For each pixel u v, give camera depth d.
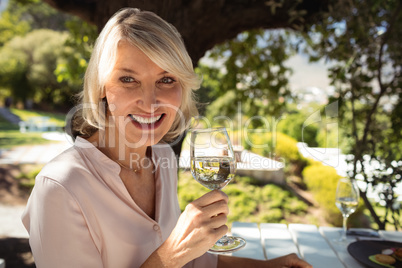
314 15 2.73
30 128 16.47
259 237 1.90
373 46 2.80
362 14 2.68
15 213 6.05
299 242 1.83
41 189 0.95
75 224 0.95
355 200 1.85
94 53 1.07
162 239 1.21
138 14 1.03
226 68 4.27
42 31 25.14
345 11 2.63
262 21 2.55
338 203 1.88
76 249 0.95
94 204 1.02
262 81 4.28
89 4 2.27
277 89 4.25
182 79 1.06
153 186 1.29
